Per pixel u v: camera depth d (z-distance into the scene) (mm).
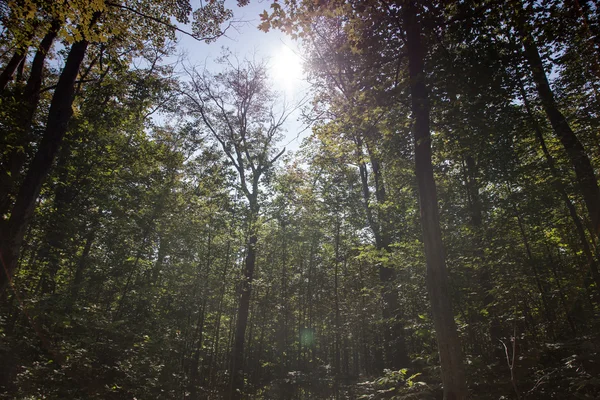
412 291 10742
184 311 15203
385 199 15914
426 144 7738
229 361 17266
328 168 16688
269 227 16891
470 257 9359
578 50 8844
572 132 9188
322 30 11727
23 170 11477
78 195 13172
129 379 10000
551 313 9461
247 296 16688
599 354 6422
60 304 10070
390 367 13836
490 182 10070
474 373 7938
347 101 10555
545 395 6723
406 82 8844
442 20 9000
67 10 7199
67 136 12633
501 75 8633
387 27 9203
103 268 12656
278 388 15320
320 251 16969
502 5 8227
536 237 9477
